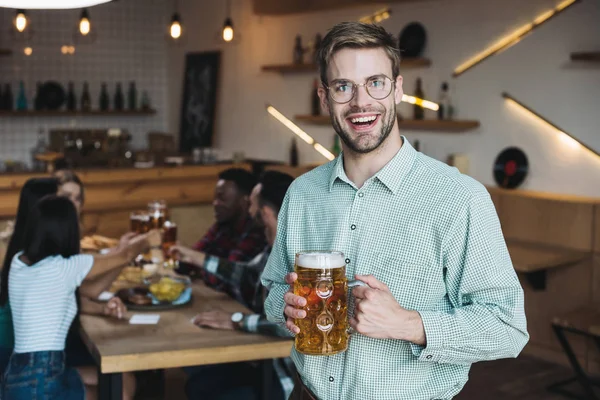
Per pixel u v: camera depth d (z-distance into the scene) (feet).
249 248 11.83
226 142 25.91
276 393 9.33
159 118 28.81
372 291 4.66
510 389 13.92
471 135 17.31
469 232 4.99
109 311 9.71
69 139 23.98
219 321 9.12
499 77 16.56
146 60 28.30
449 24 17.54
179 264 12.48
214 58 25.96
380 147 5.22
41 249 9.33
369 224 5.27
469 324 4.87
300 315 4.76
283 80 22.80
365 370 5.18
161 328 9.17
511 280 5.05
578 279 15.01
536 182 16.14
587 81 14.88
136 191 21.07
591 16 14.70
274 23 23.00
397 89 5.23
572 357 13.47
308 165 21.74
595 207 14.60
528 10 15.84
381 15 19.33
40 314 9.18
